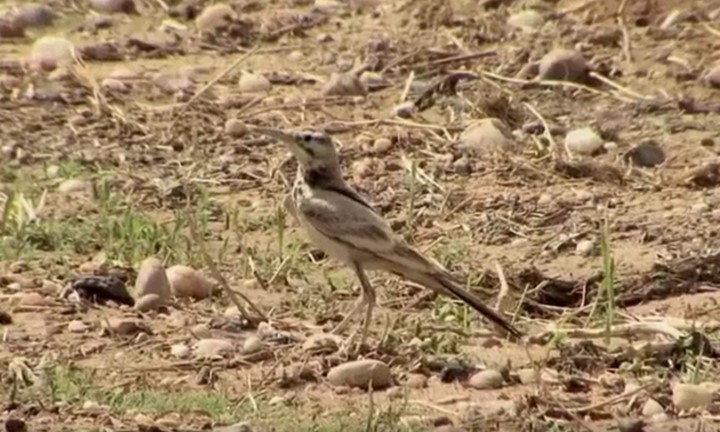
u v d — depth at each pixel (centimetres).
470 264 1426
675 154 1683
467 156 1675
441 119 1775
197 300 1338
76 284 1327
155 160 1666
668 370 1208
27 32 1998
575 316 1330
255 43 1977
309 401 1148
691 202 1570
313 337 1237
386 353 1220
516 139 1719
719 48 1908
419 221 1531
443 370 1192
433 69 1892
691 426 1117
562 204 1557
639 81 1853
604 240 1327
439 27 1995
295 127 1744
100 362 1210
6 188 1580
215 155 1678
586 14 2000
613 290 1315
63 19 2030
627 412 1141
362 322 1294
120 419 1102
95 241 1449
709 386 1168
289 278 1390
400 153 1688
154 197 1573
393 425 1097
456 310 1305
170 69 1898
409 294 1352
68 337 1252
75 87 1830
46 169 1631
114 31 2002
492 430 1098
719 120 1761
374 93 1839
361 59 1920
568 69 1853
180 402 1134
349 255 1218
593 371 1213
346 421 1103
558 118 1773
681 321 1296
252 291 1360
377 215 1230
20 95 1808
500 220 1522
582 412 1135
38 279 1359
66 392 1143
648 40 1934
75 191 1576
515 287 1372
